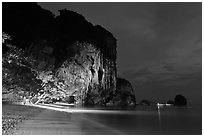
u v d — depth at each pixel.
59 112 24.58
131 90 67.81
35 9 42.53
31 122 14.26
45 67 38.34
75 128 13.70
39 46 37.94
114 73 62.16
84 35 50.62
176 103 90.06
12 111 18.42
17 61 21.38
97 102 55.12
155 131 15.76
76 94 47.09
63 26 49.69
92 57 50.09
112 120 21.59
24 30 36.69
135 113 33.34
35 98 28.75
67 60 45.34
